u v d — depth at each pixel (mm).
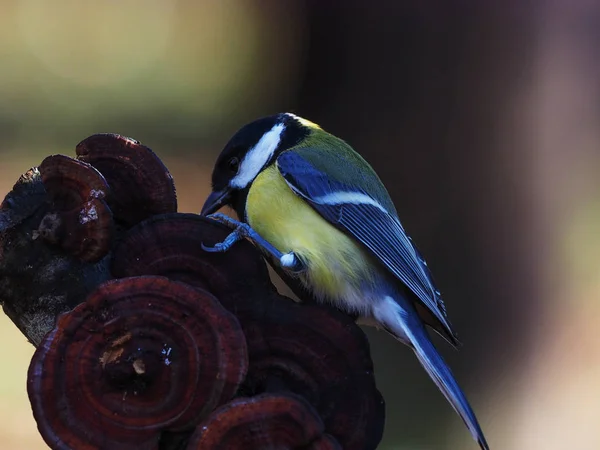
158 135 4910
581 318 2945
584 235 2945
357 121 2941
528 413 2938
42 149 4590
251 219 2781
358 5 2939
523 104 2920
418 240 2928
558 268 2936
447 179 2926
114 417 2695
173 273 2717
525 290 2930
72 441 2693
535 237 2928
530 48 2918
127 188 2725
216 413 2693
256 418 2693
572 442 2934
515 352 2934
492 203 2924
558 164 2928
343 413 2717
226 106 5465
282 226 2777
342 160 2791
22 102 5363
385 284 2783
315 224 2777
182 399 2697
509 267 2926
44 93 5523
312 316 2719
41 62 6121
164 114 5246
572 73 2922
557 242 2934
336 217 2777
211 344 2699
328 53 2953
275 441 2693
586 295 2949
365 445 2719
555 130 2924
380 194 2795
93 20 7062
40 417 2693
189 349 2699
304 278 2777
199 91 5750
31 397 2693
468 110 2922
